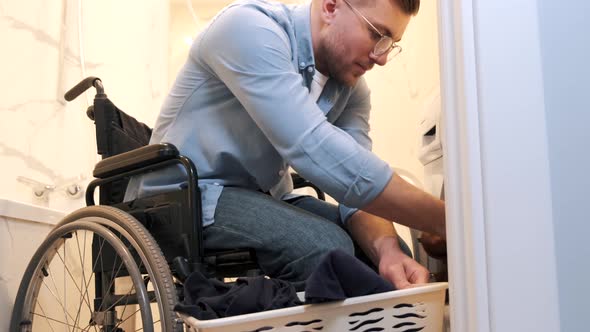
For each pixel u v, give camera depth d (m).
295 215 1.03
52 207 1.85
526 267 0.56
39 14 1.85
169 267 1.07
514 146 0.58
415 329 0.79
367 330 0.76
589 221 0.58
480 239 0.57
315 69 1.15
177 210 1.06
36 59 1.83
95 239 1.25
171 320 0.95
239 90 1.00
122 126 1.35
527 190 0.57
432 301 0.80
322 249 0.98
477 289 0.56
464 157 0.59
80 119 2.03
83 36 2.09
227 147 1.10
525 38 0.59
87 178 2.05
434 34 1.52
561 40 0.60
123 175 1.15
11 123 1.69
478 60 0.59
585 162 0.59
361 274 0.74
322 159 0.93
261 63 0.97
